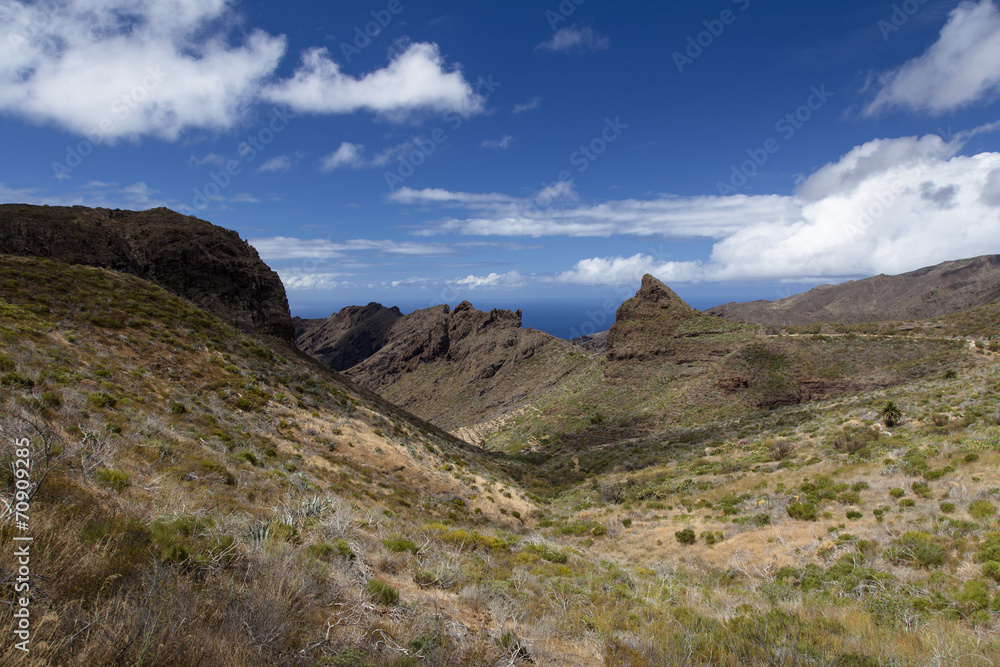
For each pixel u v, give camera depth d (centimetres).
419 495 2192
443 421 15075
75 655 303
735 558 1603
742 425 5081
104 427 1157
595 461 5062
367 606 530
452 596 697
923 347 6362
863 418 3356
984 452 1773
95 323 2402
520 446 8306
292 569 544
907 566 1176
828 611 876
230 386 2428
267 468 1553
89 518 488
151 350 2411
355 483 1950
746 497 2297
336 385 3919
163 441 1266
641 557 1819
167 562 460
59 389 1362
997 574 971
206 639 352
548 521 2492
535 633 603
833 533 1559
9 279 2509
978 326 6444
